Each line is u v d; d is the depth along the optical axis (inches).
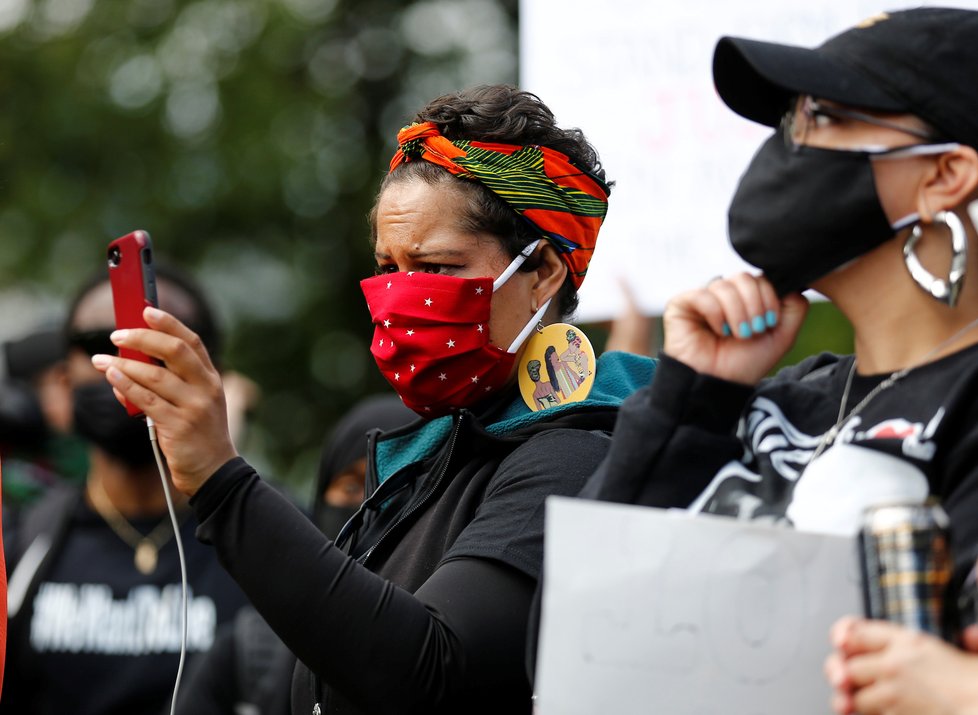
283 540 173.8
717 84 169.0
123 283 185.9
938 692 122.0
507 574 177.8
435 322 195.2
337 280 966.4
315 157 979.3
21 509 374.9
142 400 177.8
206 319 350.6
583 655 140.3
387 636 169.9
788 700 139.9
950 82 148.1
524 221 199.9
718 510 153.0
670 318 160.1
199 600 329.7
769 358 156.9
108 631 323.9
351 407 948.6
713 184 360.5
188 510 337.1
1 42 1040.8
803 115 154.7
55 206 987.9
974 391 143.2
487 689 174.1
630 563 141.3
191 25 1027.3
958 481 142.2
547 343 201.9
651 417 156.6
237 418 407.8
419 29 1015.6
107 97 1012.5
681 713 139.6
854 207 149.4
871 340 153.9
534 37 383.6
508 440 194.5
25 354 452.1
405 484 207.2
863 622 127.6
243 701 289.9
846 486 146.3
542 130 205.8
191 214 972.6
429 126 203.5
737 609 140.7
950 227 147.5
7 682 320.2
